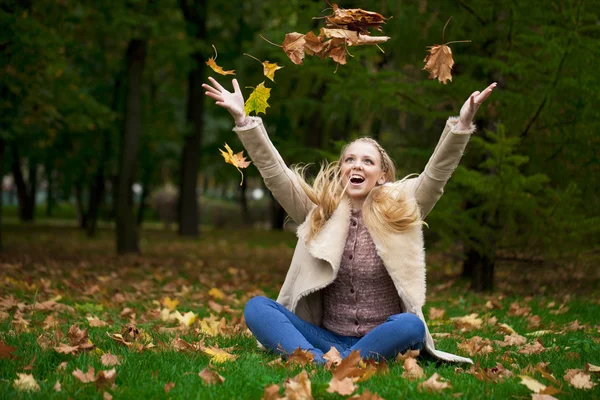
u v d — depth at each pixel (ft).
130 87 39.70
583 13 21.12
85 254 39.52
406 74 26.43
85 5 35.86
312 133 52.54
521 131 23.38
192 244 55.06
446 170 11.46
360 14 10.16
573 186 21.83
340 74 23.57
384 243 11.41
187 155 62.13
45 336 12.51
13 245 45.52
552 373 11.21
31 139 48.32
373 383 9.63
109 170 59.77
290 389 8.82
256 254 46.39
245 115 11.25
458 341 14.79
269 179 11.90
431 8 23.90
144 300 21.25
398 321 11.02
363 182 11.80
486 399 9.06
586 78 21.08
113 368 9.89
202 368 10.47
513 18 22.67
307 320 12.25
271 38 31.68
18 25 28.30
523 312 19.85
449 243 24.02
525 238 24.13
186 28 46.96
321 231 11.68
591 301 23.25
